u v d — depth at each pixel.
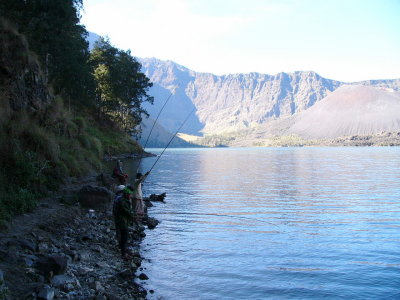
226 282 7.08
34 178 12.20
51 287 5.67
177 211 15.08
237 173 38.34
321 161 69.31
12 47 16.20
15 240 7.30
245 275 7.46
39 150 13.83
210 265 8.09
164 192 20.16
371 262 8.31
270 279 7.24
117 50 67.12
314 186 25.84
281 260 8.48
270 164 58.00
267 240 10.34
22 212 9.76
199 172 39.19
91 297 5.65
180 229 11.71
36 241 7.87
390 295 6.44
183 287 6.82
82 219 11.30
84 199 12.81
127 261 8.16
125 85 70.69
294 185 26.44
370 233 11.34
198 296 6.43
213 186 25.27
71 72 37.91
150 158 66.50
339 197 20.12
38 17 28.55
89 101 59.44
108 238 9.72
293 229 11.88
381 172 40.31
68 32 39.47
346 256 8.79
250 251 9.19
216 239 10.41
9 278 5.61
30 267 6.22
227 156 101.25
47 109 19.17
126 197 8.55
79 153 20.92
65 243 8.54
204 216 14.06
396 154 111.75
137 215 11.72
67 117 23.08
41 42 30.44
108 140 55.50
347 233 11.30
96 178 17.55
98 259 8.00
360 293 6.54
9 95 14.72
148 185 25.33
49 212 10.41
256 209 15.86
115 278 6.96
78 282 6.26
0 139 11.44
